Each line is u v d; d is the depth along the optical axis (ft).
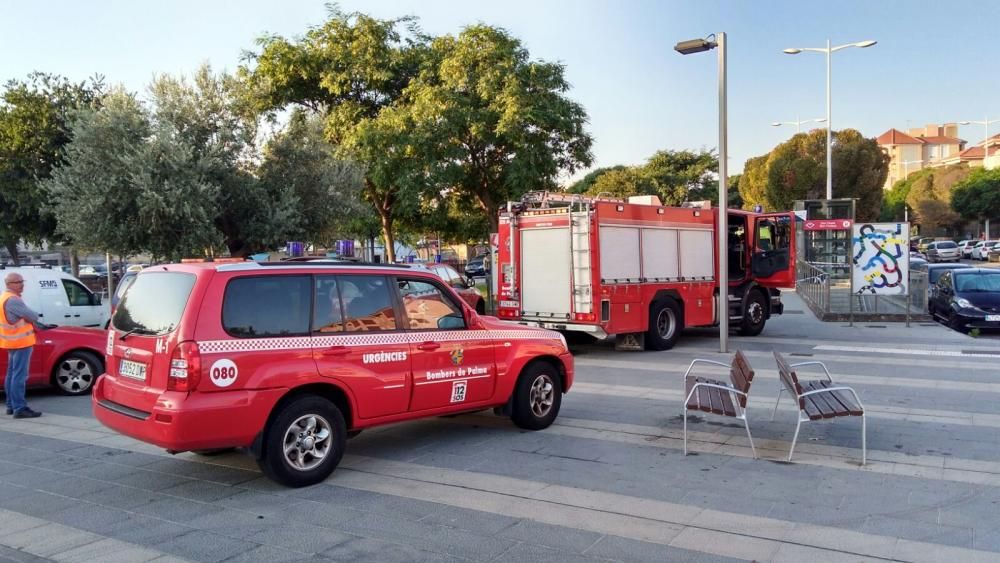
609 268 41.75
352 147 66.44
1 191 60.64
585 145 71.67
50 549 15.17
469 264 138.21
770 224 52.19
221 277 18.04
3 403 32.04
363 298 20.65
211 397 17.33
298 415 18.76
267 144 53.62
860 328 56.39
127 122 47.19
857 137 159.63
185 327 17.33
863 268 57.16
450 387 22.20
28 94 61.41
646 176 167.12
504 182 69.62
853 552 14.52
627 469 20.42
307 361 18.92
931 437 23.41
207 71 51.70
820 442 22.99
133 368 18.69
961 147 413.80
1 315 28.22
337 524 16.39
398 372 20.84
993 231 234.58
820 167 156.35
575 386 33.30
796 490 18.37
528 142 66.13
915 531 15.56
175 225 47.24
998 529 15.64
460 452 22.43
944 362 38.55
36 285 41.37
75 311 43.01
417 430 25.41
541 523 16.31
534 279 43.68
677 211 46.32
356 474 20.21
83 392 33.96
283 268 19.19
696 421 26.17
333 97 73.77
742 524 16.08
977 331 52.65
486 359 23.30
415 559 14.40
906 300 61.41
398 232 92.79
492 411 28.32
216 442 17.42
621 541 15.21
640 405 29.01
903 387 31.68
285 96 71.26
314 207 55.26
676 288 46.01
